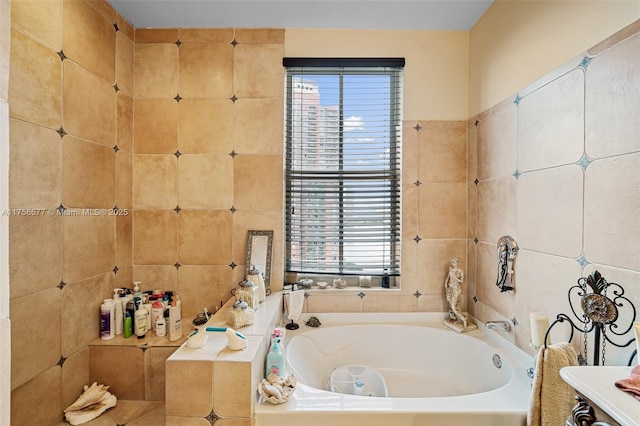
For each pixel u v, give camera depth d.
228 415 1.01
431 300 1.88
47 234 1.22
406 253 1.87
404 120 1.86
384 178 1.90
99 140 1.51
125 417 1.35
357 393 1.51
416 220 1.87
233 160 1.82
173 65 1.80
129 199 1.76
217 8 1.64
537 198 1.29
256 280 1.60
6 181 0.45
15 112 1.08
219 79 1.81
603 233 0.99
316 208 1.91
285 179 1.89
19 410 1.10
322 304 1.87
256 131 1.82
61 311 1.29
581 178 1.08
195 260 1.82
